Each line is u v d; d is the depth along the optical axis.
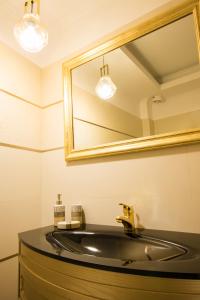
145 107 1.10
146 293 0.51
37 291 0.73
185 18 1.04
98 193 1.21
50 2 1.15
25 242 0.85
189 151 0.97
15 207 1.29
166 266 0.53
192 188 0.94
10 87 1.37
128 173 1.12
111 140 1.19
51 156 1.46
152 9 1.17
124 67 1.21
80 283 0.60
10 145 1.32
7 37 1.35
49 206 1.41
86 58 1.36
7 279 1.19
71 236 1.03
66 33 1.37
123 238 0.94
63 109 1.43
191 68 1.01
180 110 1.01
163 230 0.98
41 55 1.53
